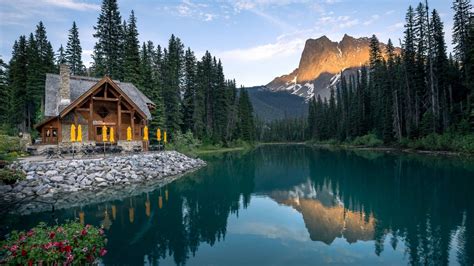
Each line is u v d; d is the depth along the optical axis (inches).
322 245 448.1
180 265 378.0
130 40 1877.5
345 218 593.3
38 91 1955.0
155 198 760.3
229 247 445.7
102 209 647.1
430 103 1988.2
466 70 1787.6
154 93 1861.5
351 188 887.1
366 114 2842.0
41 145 1088.2
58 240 335.6
